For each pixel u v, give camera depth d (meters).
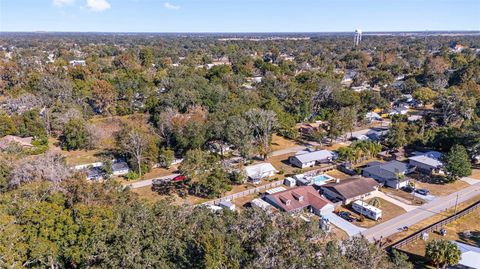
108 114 97.75
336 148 80.50
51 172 46.56
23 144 71.62
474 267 37.69
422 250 43.41
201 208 39.69
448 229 48.19
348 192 56.47
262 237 31.61
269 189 60.53
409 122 89.00
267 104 91.38
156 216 35.19
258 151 73.12
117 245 30.05
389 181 62.22
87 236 32.34
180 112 91.56
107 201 41.00
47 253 31.14
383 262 31.33
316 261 28.00
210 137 73.25
